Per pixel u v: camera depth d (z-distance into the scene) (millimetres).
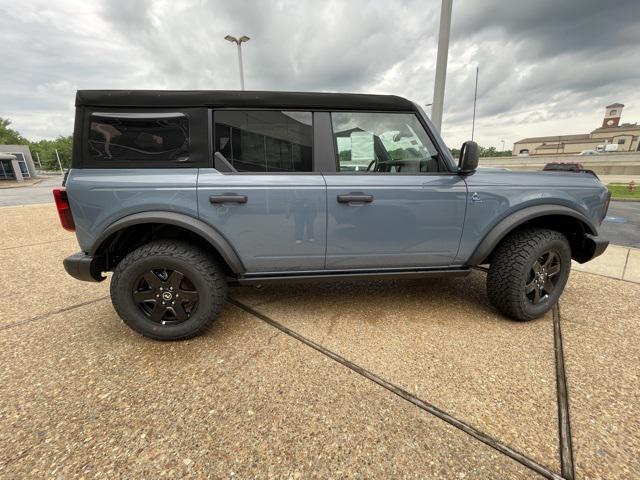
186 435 1430
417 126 2248
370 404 1601
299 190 2045
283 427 1470
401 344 2107
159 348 2084
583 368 1845
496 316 2469
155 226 2137
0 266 3832
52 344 2137
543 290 2381
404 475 1248
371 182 2109
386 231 2172
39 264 3912
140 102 1943
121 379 1790
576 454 1324
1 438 1415
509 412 1541
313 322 2400
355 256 2217
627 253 4164
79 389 1713
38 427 1473
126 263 1999
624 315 2459
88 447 1371
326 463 1300
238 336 2217
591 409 1551
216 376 1810
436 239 2227
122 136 1950
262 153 2080
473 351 2023
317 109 2127
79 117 1930
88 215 1949
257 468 1282
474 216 2215
